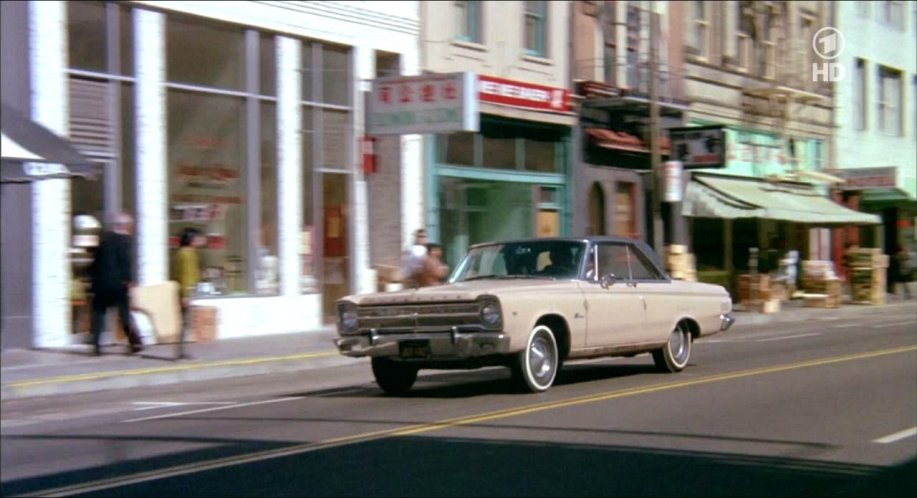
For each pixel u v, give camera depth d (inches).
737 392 489.4
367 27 973.8
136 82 796.6
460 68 1056.2
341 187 968.9
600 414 446.9
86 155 761.6
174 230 824.9
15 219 725.9
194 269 751.1
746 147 994.7
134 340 738.2
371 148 973.8
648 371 602.5
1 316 723.4
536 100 1115.9
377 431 425.4
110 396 609.9
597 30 1218.6
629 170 1280.8
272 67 905.5
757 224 975.0
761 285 876.0
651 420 428.1
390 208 1001.5
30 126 705.6
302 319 922.1
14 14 724.7
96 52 773.3
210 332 828.6
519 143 1135.6
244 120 883.4
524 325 500.7
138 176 796.6
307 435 426.3
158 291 794.8
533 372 513.3
